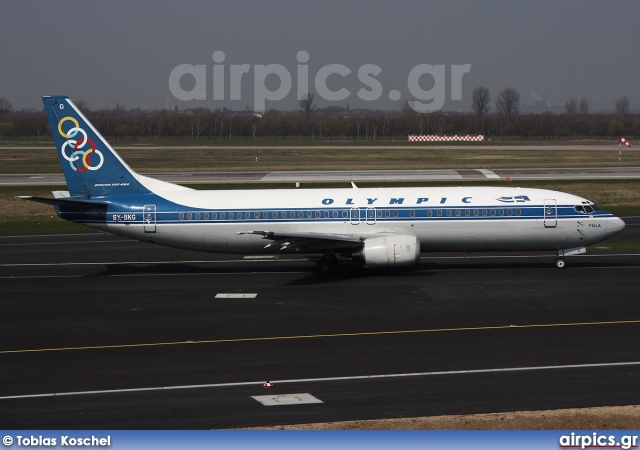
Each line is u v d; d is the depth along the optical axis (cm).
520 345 10462
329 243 15312
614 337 10819
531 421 7575
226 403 8269
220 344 10756
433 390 8606
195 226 15850
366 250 15012
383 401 8256
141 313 12756
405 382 8919
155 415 7931
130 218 15888
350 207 15775
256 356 10125
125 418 7862
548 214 15712
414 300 13375
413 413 7869
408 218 15688
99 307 13238
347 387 8769
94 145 16025
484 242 15838
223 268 16975
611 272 15700
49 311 12950
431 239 15800
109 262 18038
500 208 15725
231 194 16100
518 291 13988
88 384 9006
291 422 7656
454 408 7994
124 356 10206
